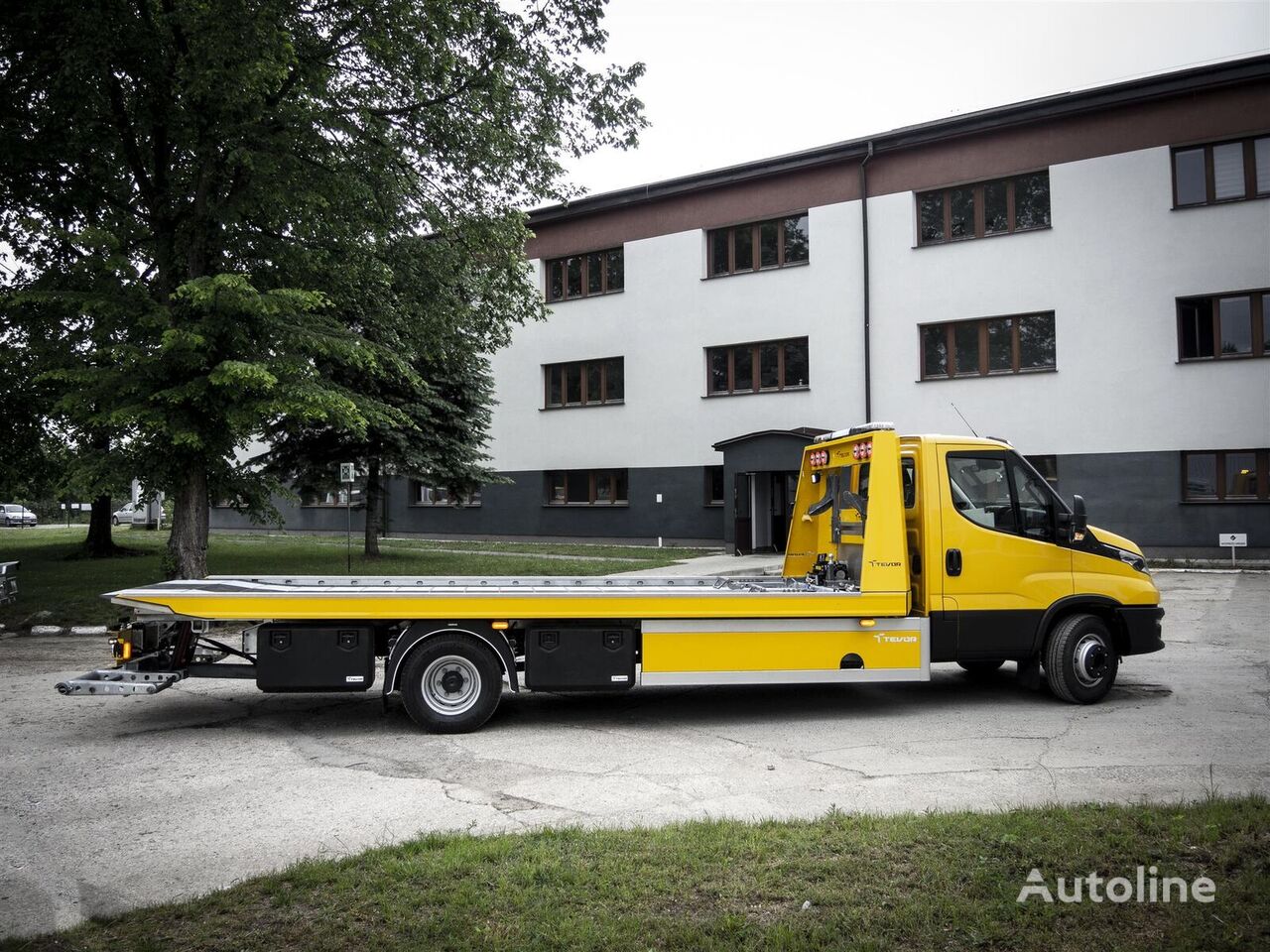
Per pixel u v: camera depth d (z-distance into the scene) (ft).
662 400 93.97
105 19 44.37
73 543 101.65
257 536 116.67
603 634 25.44
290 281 51.72
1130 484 72.38
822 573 29.43
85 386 44.91
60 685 24.23
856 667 26.04
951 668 34.32
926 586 26.58
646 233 94.99
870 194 82.84
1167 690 29.53
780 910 12.64
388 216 55.31
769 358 88.69
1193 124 70.49
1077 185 74.33
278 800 18.98
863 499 27.20
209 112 46.98
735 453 82.12
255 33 42.22
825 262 84.99
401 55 50.06
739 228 90.63
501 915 12.56
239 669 25.25
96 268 43.83
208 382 43.52
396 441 72.69
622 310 96.48
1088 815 16.25
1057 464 75.10
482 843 15.42
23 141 47.98
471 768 21.43
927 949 11.46
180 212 49.80
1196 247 70.54
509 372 103.81
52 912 13.50
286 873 14.32
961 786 19.42
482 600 24.86
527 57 52.95
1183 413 70.79
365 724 26.08
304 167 49.42
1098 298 73.56
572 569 66.28
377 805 18.60
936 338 80.64
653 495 94.53
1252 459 69.15
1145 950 11.29
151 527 146.51
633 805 18.44
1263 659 34.73
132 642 24.73
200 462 47.62
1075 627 27.53
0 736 24.72
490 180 58.03
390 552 81.35
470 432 77.15
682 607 25.26
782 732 24.84
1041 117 75.00
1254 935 11.60
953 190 80.07
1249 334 69.31
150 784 20.18
